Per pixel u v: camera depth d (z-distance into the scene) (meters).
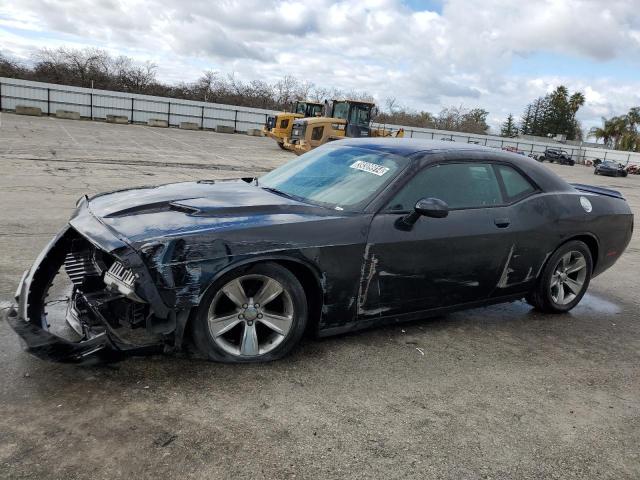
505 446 2.78
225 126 45.06
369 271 3.59
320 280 3.41
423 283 3.87
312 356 3.58
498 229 4.16
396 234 3.65
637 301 5.77
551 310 4.89
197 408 2.82
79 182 11.06
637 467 2.72
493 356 3.91
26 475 2.21
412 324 4.38
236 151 25.27
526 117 105.38
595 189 5.44
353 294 3.57
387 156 4.07
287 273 3.30
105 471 2.28
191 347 3.40
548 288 4.73
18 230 6.42
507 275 4.37
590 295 5.85
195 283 2.95
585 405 3.31
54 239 3.35
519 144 63.75
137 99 42.44
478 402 3.21
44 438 2.46
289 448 2.57
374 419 2.90
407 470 2.50
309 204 3.75
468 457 2.65
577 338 4.46
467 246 4.00
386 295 3.73
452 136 58.59
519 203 4.39
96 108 41.38
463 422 2.96
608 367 3.93
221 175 14.95
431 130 57.00
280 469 2.41
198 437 2.58
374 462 2.53
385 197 3.69
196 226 3.07
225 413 2.80
